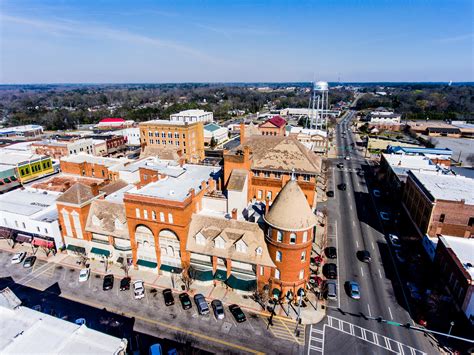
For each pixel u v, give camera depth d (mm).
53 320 34594
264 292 50844
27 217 65375
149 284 56000
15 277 58562
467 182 72188
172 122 141750
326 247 66812
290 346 43250
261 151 75438
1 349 30500
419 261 61188
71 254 65188
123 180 77812
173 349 41375
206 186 62562
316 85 187625
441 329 45875
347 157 143500
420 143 156750
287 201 47812
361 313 48969
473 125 188500
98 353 30547
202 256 55281
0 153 116500
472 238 58969
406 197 82000
